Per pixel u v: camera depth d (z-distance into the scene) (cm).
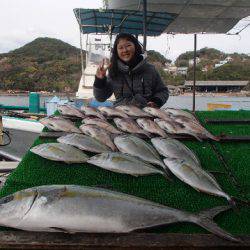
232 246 221
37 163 348
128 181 319
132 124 467
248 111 642
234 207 276
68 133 441
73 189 248
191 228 245
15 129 723
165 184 316
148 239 227
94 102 858
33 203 240
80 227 237
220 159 383
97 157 346
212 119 553
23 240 223
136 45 608
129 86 624
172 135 456
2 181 432
